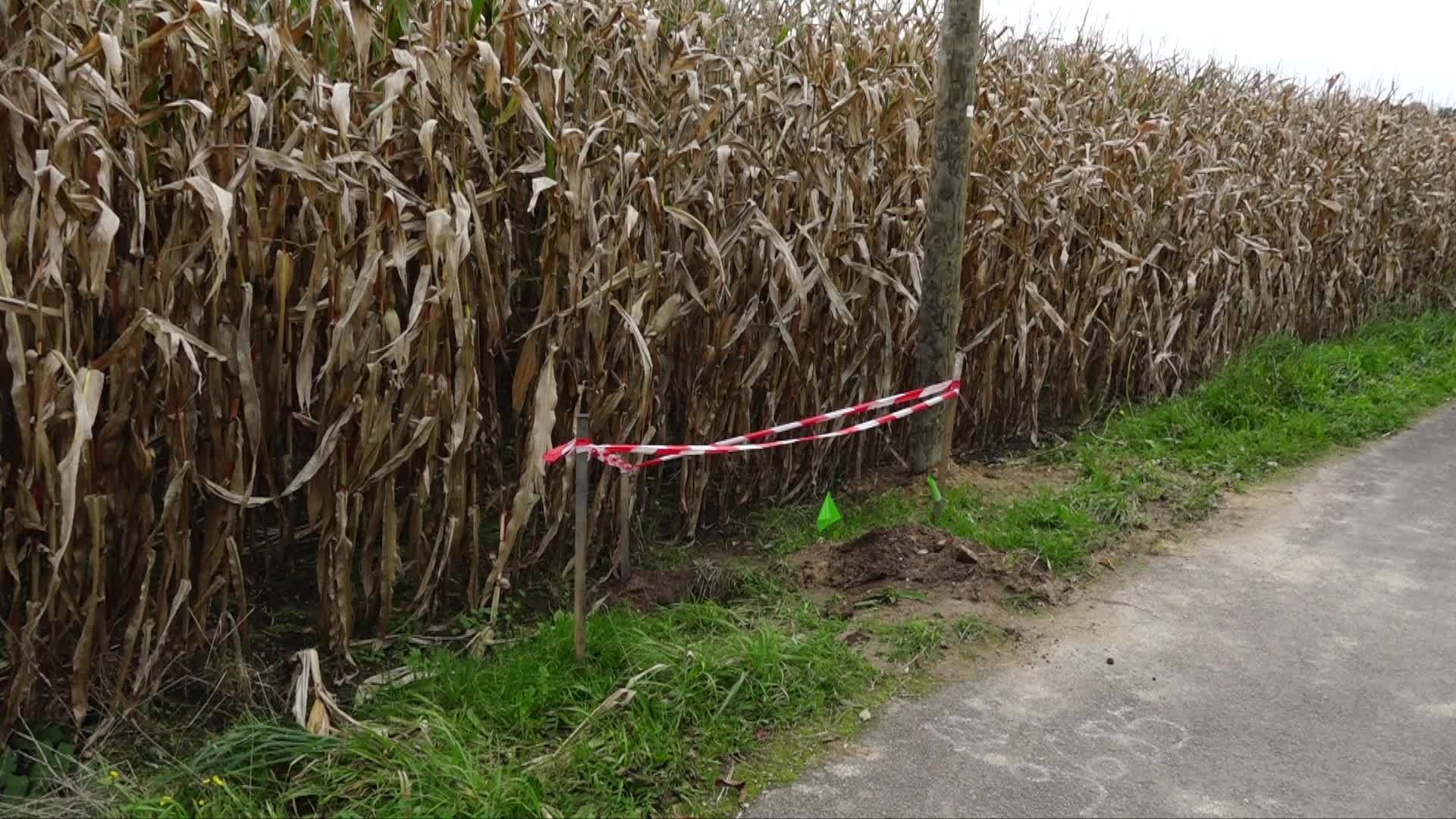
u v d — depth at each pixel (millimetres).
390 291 3379
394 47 3504
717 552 4539
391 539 3486
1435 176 10445
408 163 3539
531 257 4059
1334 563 4562
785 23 5270
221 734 3012
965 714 3266
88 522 2912
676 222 4070
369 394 3205
